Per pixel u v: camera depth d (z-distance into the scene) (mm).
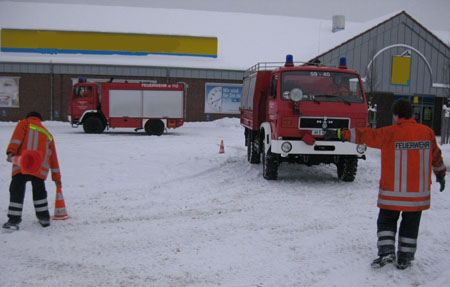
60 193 6582
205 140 20141
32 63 31578
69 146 15797
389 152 4566
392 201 4516
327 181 10289
